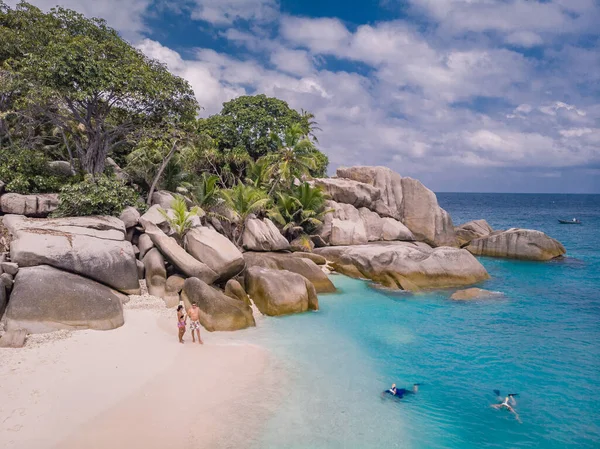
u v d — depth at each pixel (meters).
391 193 41.88
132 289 18.95
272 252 28.28
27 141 29.25
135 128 29.16
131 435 9.66
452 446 10.08
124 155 35.41
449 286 26.56
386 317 19.97
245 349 15.13
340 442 10.00
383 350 15.91
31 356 12.78
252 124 41.97
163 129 29.08
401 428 10.75
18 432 9.38
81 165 28.38
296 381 12.97
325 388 12.64
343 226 36.31
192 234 22.98
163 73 27.97
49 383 11.45
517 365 14.79
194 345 15.10
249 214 32.84
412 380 13.50
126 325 15.98
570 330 18.52
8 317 14.21
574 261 35.69
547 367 14.66
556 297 24.14
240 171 42.50
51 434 9.42
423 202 41.31
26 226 18.75
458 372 14.16
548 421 11.28
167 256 20.88
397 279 25.84
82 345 13.89
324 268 29.83
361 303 22.28
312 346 15.94
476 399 12.37
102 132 29.14
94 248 18.48
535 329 18.61
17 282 15.22
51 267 16.98
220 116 42.97
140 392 11.51
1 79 24.00
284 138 37.50
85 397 10.98
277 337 16.75
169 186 33.94
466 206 174.62
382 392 12.58
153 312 17.58
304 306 20.34
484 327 18.80
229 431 10.16
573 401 12.36
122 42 27.36
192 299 17.73
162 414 10.59
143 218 23.12
